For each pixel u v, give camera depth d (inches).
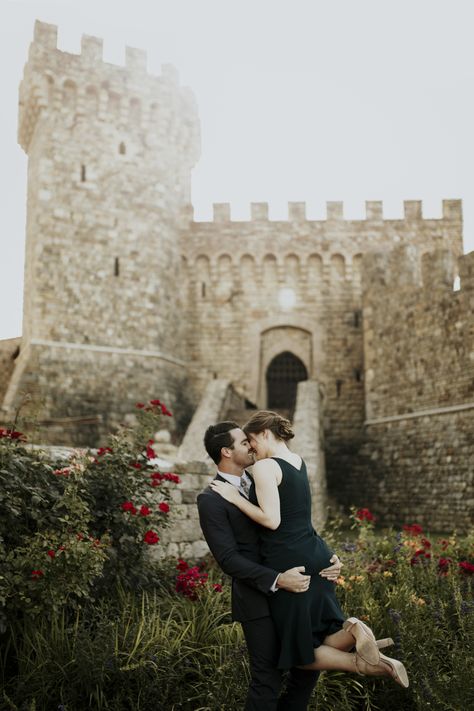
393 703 218.4
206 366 1233.4
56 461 283.7
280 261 1263.5
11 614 224.5
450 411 889.5
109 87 1117.7
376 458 1010.7
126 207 1114.1
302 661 159.5
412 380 969.5
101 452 303.0
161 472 336.8
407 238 1267.2
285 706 172.6
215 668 213.5
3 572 217.8
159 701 204.5
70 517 238.1
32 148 1142.3
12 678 211.3
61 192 1066.1
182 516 372.8
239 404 1172.5
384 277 1069.1
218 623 254.2
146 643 216.5
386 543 370.6
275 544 168.4
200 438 841.5
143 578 279.1
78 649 210.2
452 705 189.3
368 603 258.1
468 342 871.1
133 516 282.8
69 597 244.1
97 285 1069.8
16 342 1157.7
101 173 1098.7
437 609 238.7
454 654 208.8
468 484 830.5
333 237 1270.9
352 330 1245.1
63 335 1032.2
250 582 163.2
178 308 1226.0
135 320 1093.8
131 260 1106.1
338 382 1227.9
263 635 166.4
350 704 214.7
